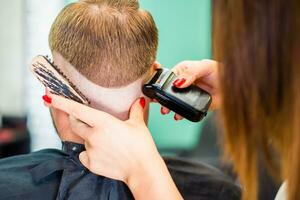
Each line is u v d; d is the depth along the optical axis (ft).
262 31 1.76
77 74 2.58
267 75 1.81
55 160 2.73
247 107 1.90
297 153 1.76
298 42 1.70
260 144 1.99
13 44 7.77
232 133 1.99
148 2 7.39
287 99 1.80
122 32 2.54
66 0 7.43
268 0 1.73
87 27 2.53
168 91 2.60
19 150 7.25
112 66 2.55
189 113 2.59
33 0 7.54
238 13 1.79
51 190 2.72
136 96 2.64
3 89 8.00
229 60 1.86
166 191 2.27
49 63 2.43
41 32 7.64
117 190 2.67
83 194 2.66
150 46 2.63
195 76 2.78
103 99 2.61
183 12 7.46
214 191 3.17
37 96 7.79
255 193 2.04
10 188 2.68
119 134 2.32
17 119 7.55
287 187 1.89
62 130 2.71
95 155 2.38
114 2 2.61
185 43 7.55
